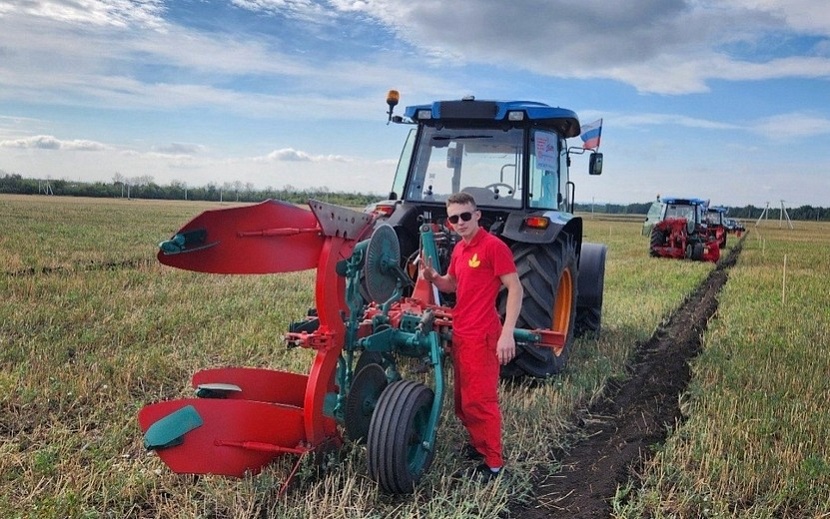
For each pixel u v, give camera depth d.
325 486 3.40
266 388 3.96
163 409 3.19
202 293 8.84
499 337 3.78
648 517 3.41
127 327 6.54
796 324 8.35
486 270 3.74
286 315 7.50
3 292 8.18
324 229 3.35
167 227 22.66
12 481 3.39
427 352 3.90
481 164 5.84
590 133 6.97
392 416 3.37
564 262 5.56
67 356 5.55
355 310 3.71
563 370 5.87
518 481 3.77
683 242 18.09
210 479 3.47
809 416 4.66
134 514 3.22
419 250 5.23
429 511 3.32
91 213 31.23
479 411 3.74
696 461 3.96
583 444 4.46
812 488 3.58
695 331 8.23
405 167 6.12
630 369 6.38
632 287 11.82
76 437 3.89
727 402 4.95
